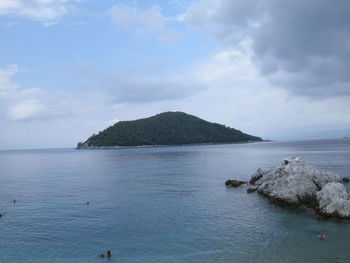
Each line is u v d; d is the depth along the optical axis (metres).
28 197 51.78
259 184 53.75
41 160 178.75
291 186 43.34
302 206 40.50
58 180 74.81
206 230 32.22
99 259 25.86
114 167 108.19
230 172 82.19
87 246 28.58
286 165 51.59
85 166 117.94
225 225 33.72
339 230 31.05
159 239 29.95
